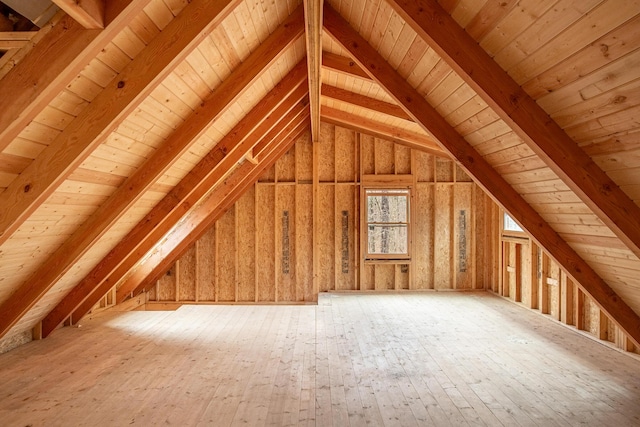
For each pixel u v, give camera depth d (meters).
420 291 6.68
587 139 2.12
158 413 2.47
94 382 2.94
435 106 3.03
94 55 1.59
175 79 2.34
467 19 2.09
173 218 4.37
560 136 2.19
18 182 2.00
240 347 3.75
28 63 1.53
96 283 3.96
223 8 1.93
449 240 6.84
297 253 7.00
